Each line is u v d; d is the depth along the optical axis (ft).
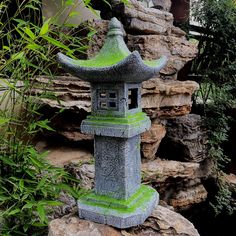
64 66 4.14
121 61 3.68
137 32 9.05
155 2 10.82
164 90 8.21
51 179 5.77
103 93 4.33
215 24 11.26
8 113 6.51
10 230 5.04
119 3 8.59
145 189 4.98
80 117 7.62
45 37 3.99
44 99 7.14
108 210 4.30
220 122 10.45
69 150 8.05
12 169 5.53
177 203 9.61
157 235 4.31
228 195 10.77
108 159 4.44
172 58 9.25
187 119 9.82
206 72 11.50
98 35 8.08
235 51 11.46
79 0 9.75
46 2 9.35
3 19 9.21
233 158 11.95
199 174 10.38
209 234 12.00
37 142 8.27
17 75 5.51
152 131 8.57
